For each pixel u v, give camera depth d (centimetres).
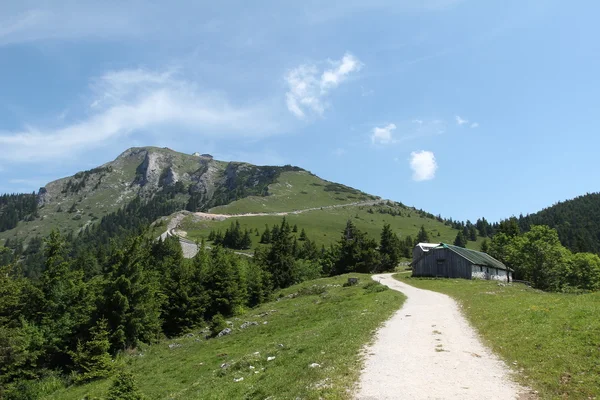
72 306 5244
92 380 4141
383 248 13562
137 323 5331
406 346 2164
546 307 2717
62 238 5725
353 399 1392
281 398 1562
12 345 3988
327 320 3888
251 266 9925
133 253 5669
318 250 18975
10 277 4612
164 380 3145
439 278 7800
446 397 1370
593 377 1477
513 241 10725
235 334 4466
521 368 1689
